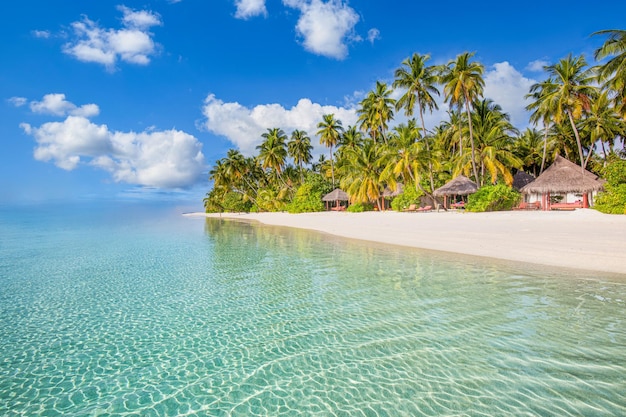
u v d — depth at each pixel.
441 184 40.44
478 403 4.21
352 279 10.66
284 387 4.80
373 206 42.69
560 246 12.53
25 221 54.19
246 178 70.38
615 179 18.17
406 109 36.44
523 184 36.47
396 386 4.68
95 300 9.26
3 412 4.38
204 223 48.56
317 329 6.81
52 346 6.36
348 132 52.22
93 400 4.63
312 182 51.38
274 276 11.66
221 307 8.45
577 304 7.34
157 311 8.27
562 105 29.41
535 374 4.79
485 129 35.91
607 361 5.03
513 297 8.02
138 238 26.33
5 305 8.87
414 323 6.85
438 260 12.84
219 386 4.89
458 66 30.14
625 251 10.93
